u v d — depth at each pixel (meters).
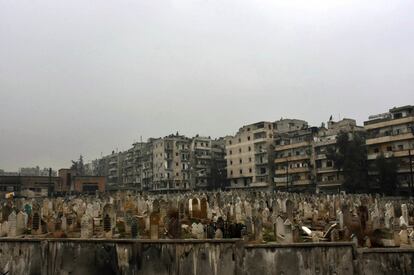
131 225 18.02
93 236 17.33
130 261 15.12
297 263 14.44
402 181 60.66
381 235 16.28
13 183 82.44
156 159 101.44
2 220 20.80
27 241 15.92
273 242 15.72
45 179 86.50
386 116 70.19
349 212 18.48
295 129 93.12
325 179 74.38
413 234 15.96
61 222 18.48
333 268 14.34
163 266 14.90
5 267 15.86
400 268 14.20
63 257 15.57
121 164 125.44
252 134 88.94
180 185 98.88
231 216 22.50
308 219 23.56
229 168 94.38
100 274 15.24
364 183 61.81
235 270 14.56
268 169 84.75
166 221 18.39
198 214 22.91
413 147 60.75
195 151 102.44
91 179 92.88
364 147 66.00
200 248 14.84
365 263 14.30
